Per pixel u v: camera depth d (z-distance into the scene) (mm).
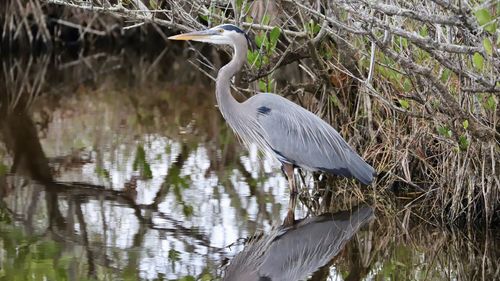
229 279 9258
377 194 12859
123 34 28469
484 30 8789
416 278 9648
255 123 12211
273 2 13680
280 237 10891
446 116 10953
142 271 9469
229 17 13109
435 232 11414
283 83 19922
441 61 9234
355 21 11180
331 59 12828
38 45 27031
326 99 13430
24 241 10648
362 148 13219
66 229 11102
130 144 15836
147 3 19719
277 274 9547
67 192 12734
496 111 10883
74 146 15656
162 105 19922
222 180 13453
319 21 11688
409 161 12828
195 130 17156
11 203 12195
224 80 12227
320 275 9539
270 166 14398
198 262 9836
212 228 11117
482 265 10242
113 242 10531
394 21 10992
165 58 27578
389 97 11711
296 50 12641
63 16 27391
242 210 11914
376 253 10531
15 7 25953
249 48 12273
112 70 25078
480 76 9359
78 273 9461
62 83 22781
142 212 11734
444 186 11961
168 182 13312
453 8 8547
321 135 12008
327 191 13070
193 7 12750
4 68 24859
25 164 14359
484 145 11023
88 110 19188
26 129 17094
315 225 11461
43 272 9508
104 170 13953
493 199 11344
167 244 10461
